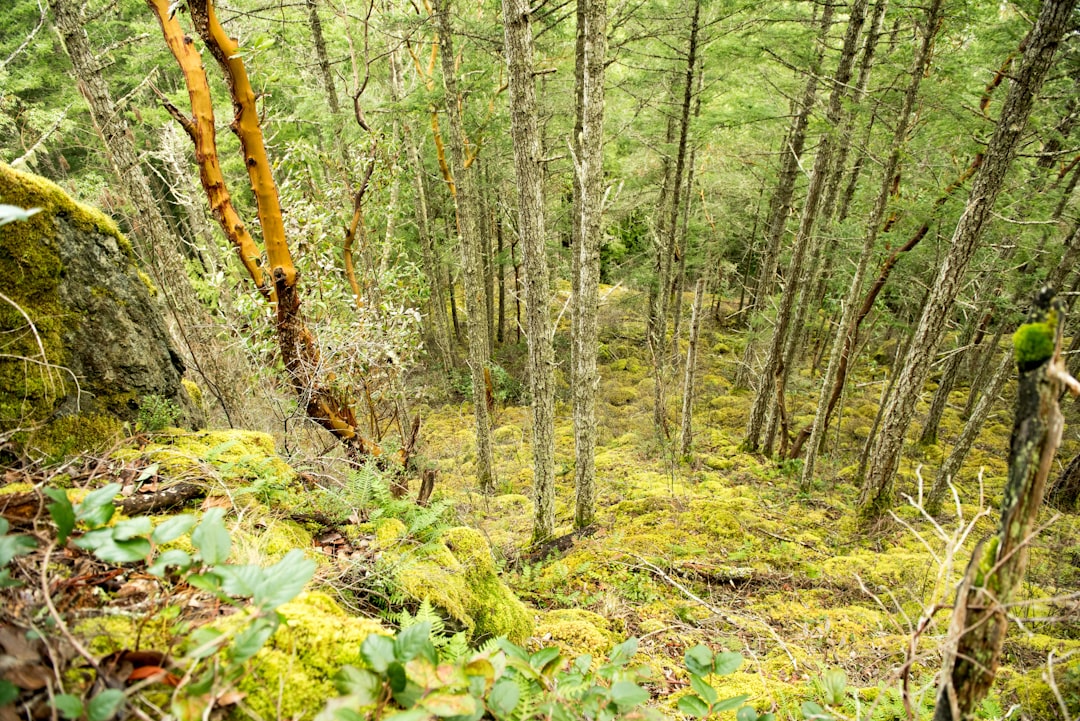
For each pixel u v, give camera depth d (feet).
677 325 44.27
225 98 34.91
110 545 4.13
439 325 50.90
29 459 7.50
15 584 3.97
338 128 25.70
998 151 18.20
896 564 19.38
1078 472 27.66
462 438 39.73
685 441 35.40
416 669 4.08
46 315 8.55
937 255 26.63
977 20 20.16
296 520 8.97
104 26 30.76
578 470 21.99
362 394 16.74
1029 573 16.43
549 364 19.97
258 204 12.84
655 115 34.01
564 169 42.88
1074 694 9.51
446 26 24.85
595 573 18.35
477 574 10.32
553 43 32.14
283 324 13.88
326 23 30.25
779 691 10.13
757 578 18.63
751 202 51.55
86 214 9.61
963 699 4.16
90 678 3.78
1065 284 26.35
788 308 33.24
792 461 34.68
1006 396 49.55
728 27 26.35
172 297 19.49
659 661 11.55
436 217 56.18
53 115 29.81
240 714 4.22
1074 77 24.07
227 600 3.97
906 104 21.34
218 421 17.71
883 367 57.72
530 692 5.00
